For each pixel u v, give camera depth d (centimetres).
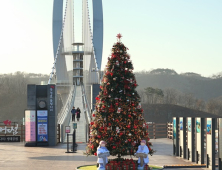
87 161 2350
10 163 2294
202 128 2155
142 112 1883
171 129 4266
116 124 1819
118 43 1873
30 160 2431
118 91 1838
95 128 1852
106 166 1772
